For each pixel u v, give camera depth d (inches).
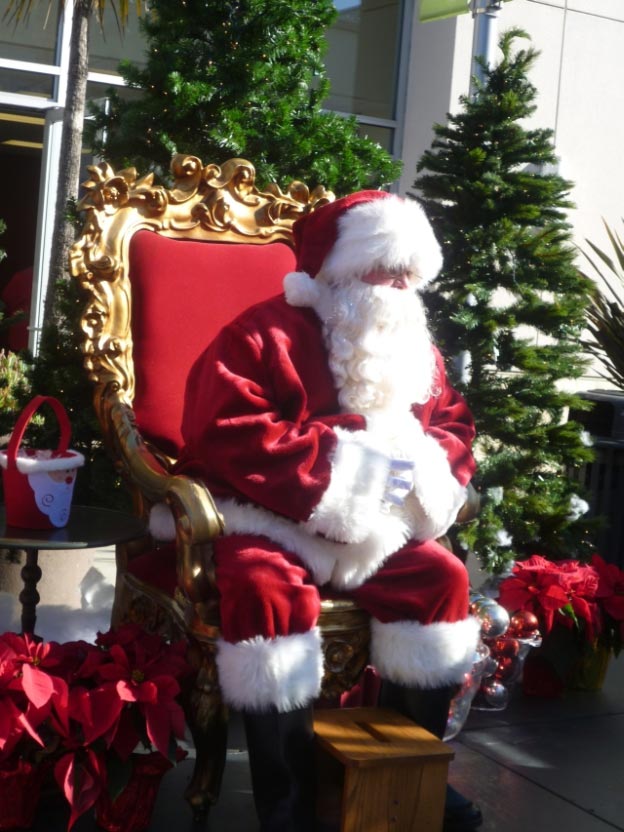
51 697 79.2
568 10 250.4
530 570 120.5
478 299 133.9
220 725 86.9
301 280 92.7
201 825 88.0
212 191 111.3
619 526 164.1
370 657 87.3
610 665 135.9
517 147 138.1
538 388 136.0
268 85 132.2
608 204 258.8
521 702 120.7
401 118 261.3
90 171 106.3
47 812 87.8
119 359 103.8
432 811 81.1
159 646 85.4
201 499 82.4
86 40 200.7
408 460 88.0
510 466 134.3
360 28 258.1
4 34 247.1
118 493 128.3
